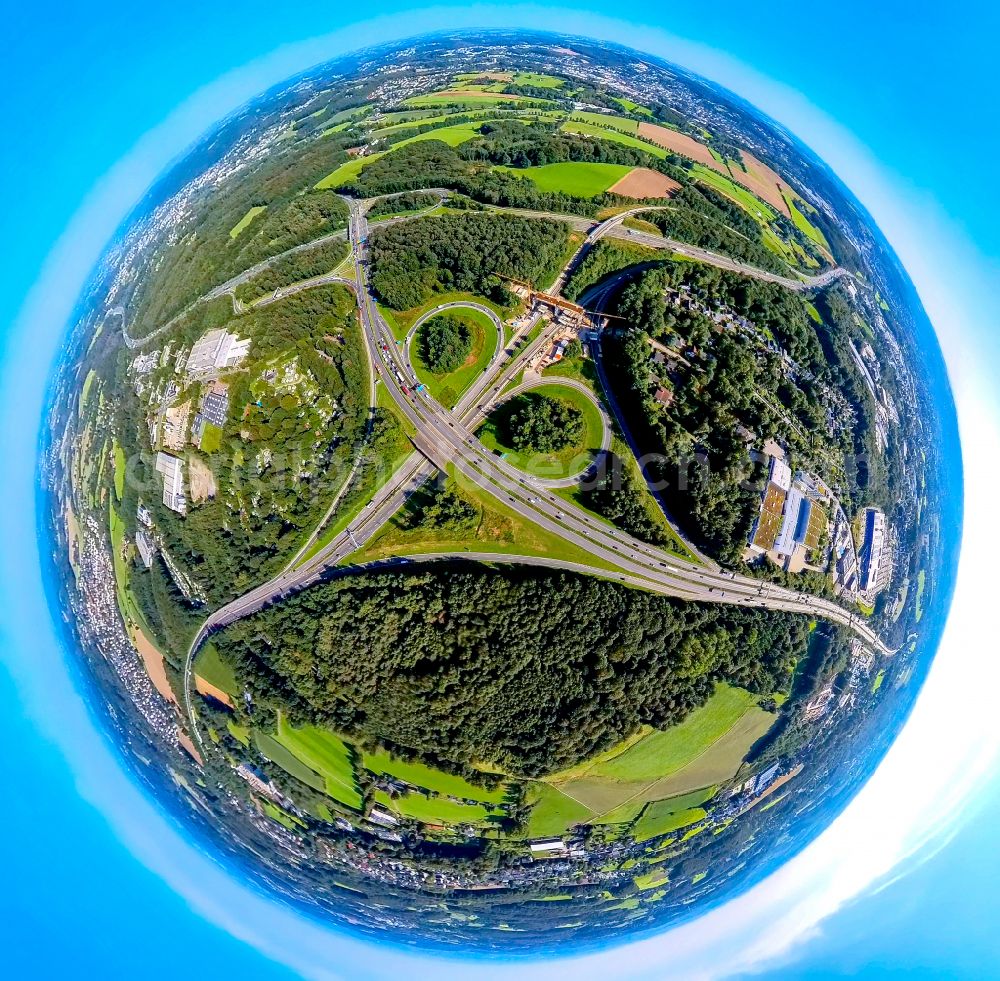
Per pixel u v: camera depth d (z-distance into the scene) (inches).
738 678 4394.7
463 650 3998.5
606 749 4232.3
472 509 4426.7
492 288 4810.5
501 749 4138.8
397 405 4640.8
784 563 4488.2
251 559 4507.9
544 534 4414.4
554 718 4057.6
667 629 4131.4
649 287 4768.7
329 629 4215.1
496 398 4645.7
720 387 4512.8
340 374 4707.2
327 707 4311.0
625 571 4365.2
